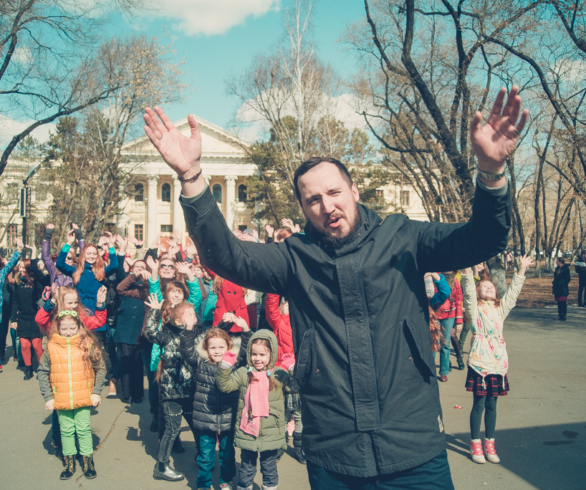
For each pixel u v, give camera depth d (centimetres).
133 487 417
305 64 2912
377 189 4319
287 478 431
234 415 397
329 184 176
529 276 3766
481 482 411
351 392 170
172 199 5622
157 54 2333
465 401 645
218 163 5528
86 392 434
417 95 1711
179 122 4219
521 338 1122
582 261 1831
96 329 650
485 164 150
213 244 166
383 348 171
